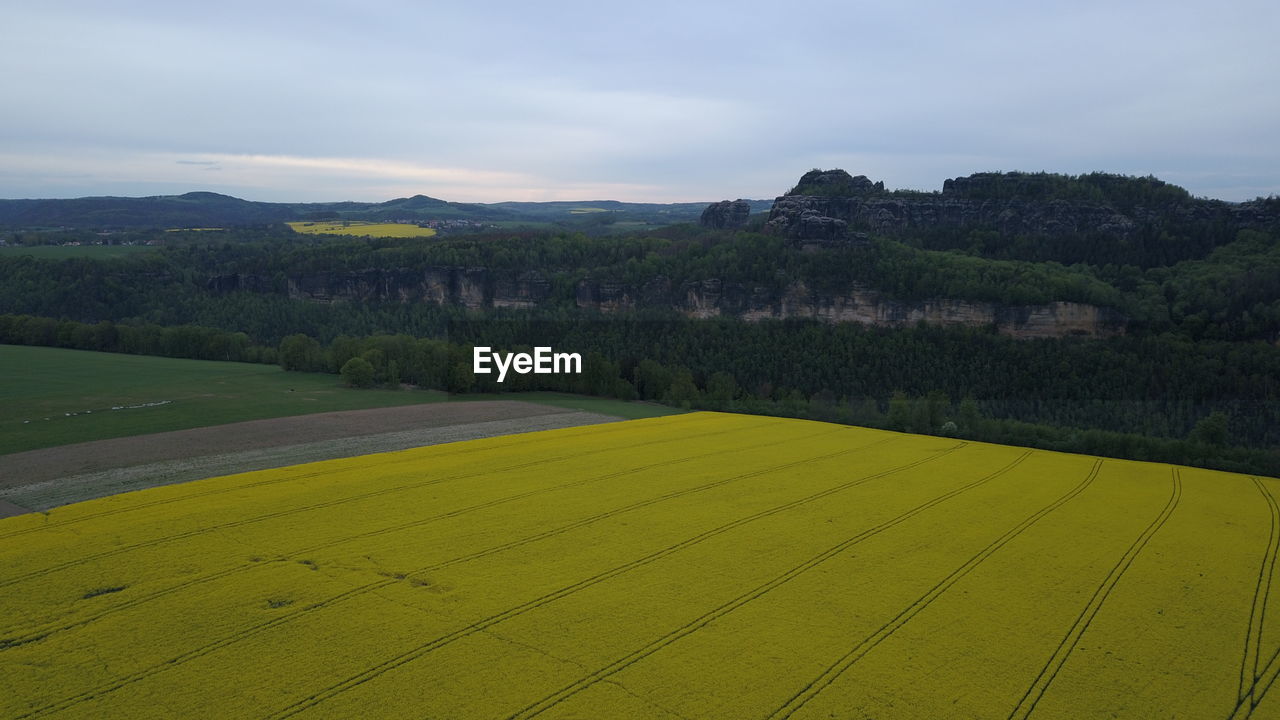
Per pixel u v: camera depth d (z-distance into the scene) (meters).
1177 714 23.00
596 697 23.03
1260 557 36.97
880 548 36.94
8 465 49.94
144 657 24.83
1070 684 24.48
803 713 22.45
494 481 48.94
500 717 21.91
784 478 51.19
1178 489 50.88
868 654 26.09
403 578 31.80
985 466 56.50
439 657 25.16
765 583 32.16
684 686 23.77
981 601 30.75
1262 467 61.69
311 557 33.94
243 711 21.97
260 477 48.44
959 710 22.86
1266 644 27.55
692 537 37.97
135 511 40.38
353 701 22.56
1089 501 46.84
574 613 28.73
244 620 27.52
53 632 26.42
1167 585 32.97
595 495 45.75
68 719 21.42
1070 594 31.69
